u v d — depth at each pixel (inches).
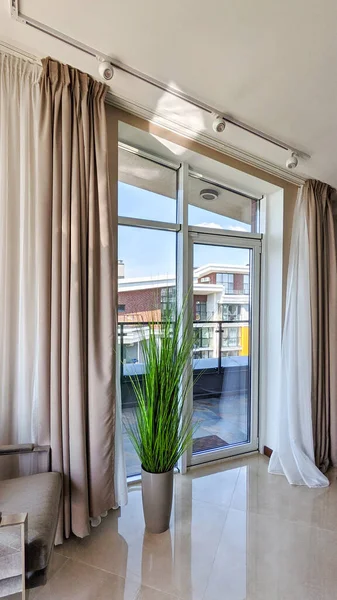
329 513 86.8
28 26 61.5
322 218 115.9
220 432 118.4
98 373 74.6
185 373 102.3
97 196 76.4
